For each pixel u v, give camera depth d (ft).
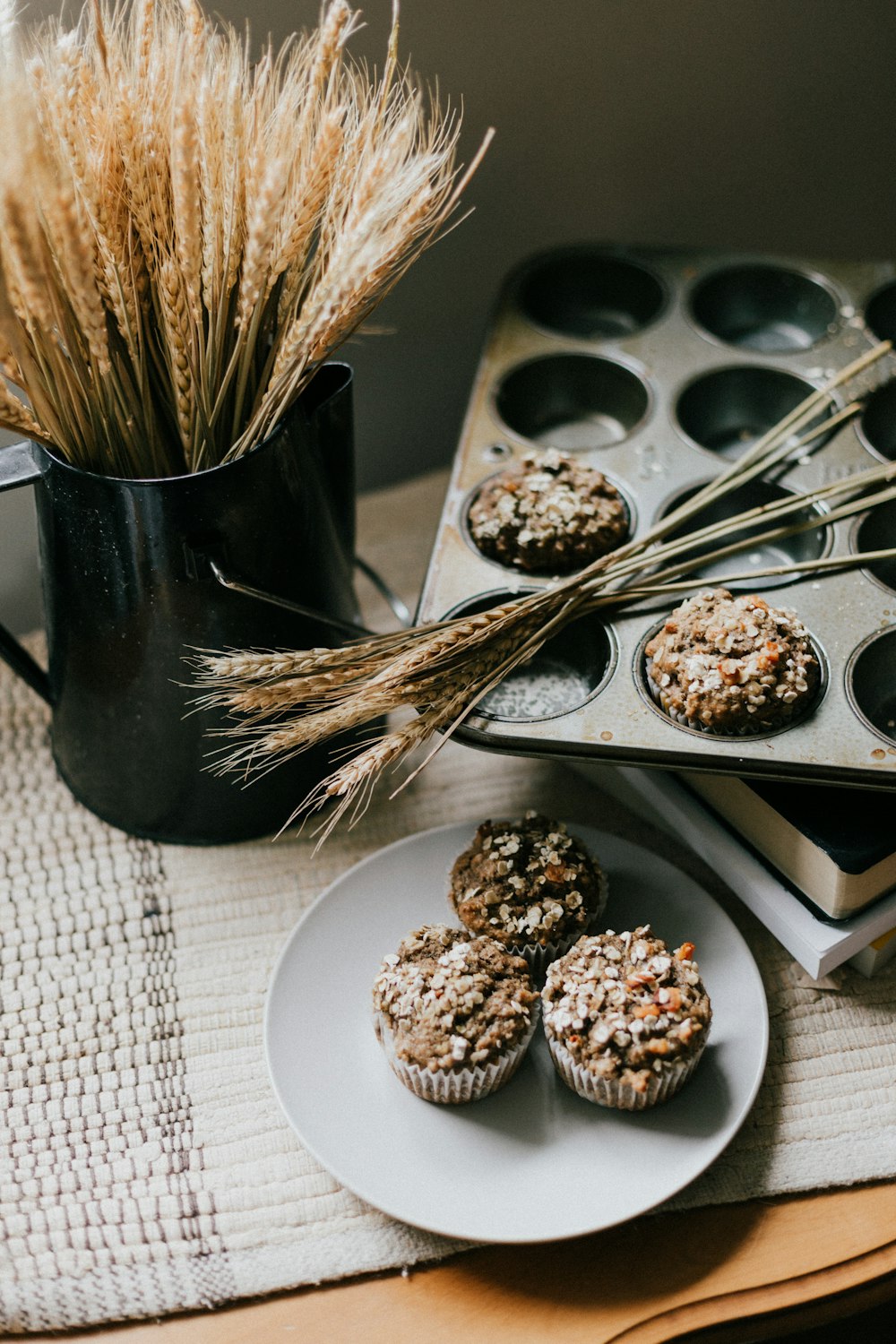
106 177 1.94
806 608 2.26
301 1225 2.02
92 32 2.02
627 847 2.27
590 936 2.13
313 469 2.19
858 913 2.15
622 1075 1.97
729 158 2.92
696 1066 2.05
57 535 2.10
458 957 2.06
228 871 2.35
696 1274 1.98
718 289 2.79
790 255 2.86
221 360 2.07
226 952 2.27
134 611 2.12
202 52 2.02
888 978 2.23
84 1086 2.15
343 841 2.39
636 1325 1.94
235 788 2.31
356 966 2.18
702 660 2.14
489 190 2.83
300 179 1.97
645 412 2.56
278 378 2.00
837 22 2.78
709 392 2.63
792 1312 1.97
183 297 1.95
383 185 1.94
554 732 2.13
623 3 2.68
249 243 1.90
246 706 2.07
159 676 2.17
